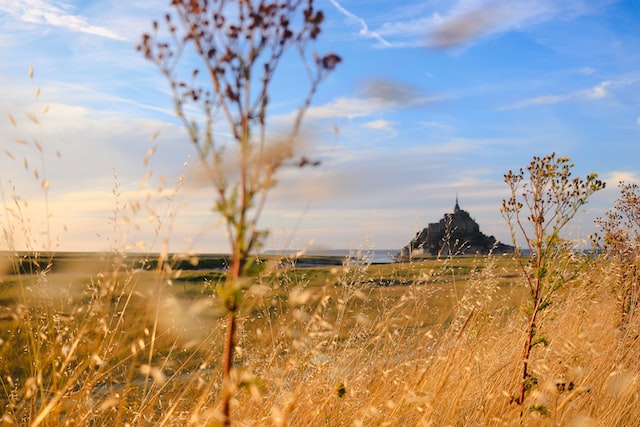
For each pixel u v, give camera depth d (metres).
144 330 3.05
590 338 5.00
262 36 1.80
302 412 3.26
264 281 3.22
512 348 4.95
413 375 3.86
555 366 4.39
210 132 1.77
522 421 3.68
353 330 4.41
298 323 3.74
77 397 3.23
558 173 4.29
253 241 1.82
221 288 1.86
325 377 3.56
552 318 4.61
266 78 1.81
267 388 3.29
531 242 4.41
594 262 6.86
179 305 2.54
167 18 1.83
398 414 3.38
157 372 2.83
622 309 6.49
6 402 3.49
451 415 3.59
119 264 3.05
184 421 3.33
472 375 4.22
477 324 4.97
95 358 3.13
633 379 4.25
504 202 4.47
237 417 3.07
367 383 3.97
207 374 3.79
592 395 4.11
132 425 3.29
